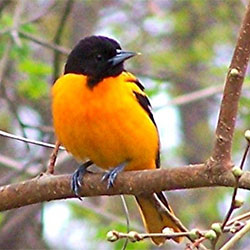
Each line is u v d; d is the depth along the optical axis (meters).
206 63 16.83
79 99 8.42
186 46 17.11
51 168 7.98
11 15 15.32
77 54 8.78
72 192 7.81
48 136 13.62
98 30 17.22
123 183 7.58
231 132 6.96
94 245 16.53
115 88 8.52
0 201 7.89
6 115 16.70
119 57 8.76
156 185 7.39
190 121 17.92
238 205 6.63
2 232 14.74
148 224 8.84
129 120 8.50
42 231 13.49
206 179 7.09
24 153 16.67
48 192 7.84
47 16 16.91
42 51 16.88
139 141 8.59
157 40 17.23
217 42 17.03
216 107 18.22
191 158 17.64
